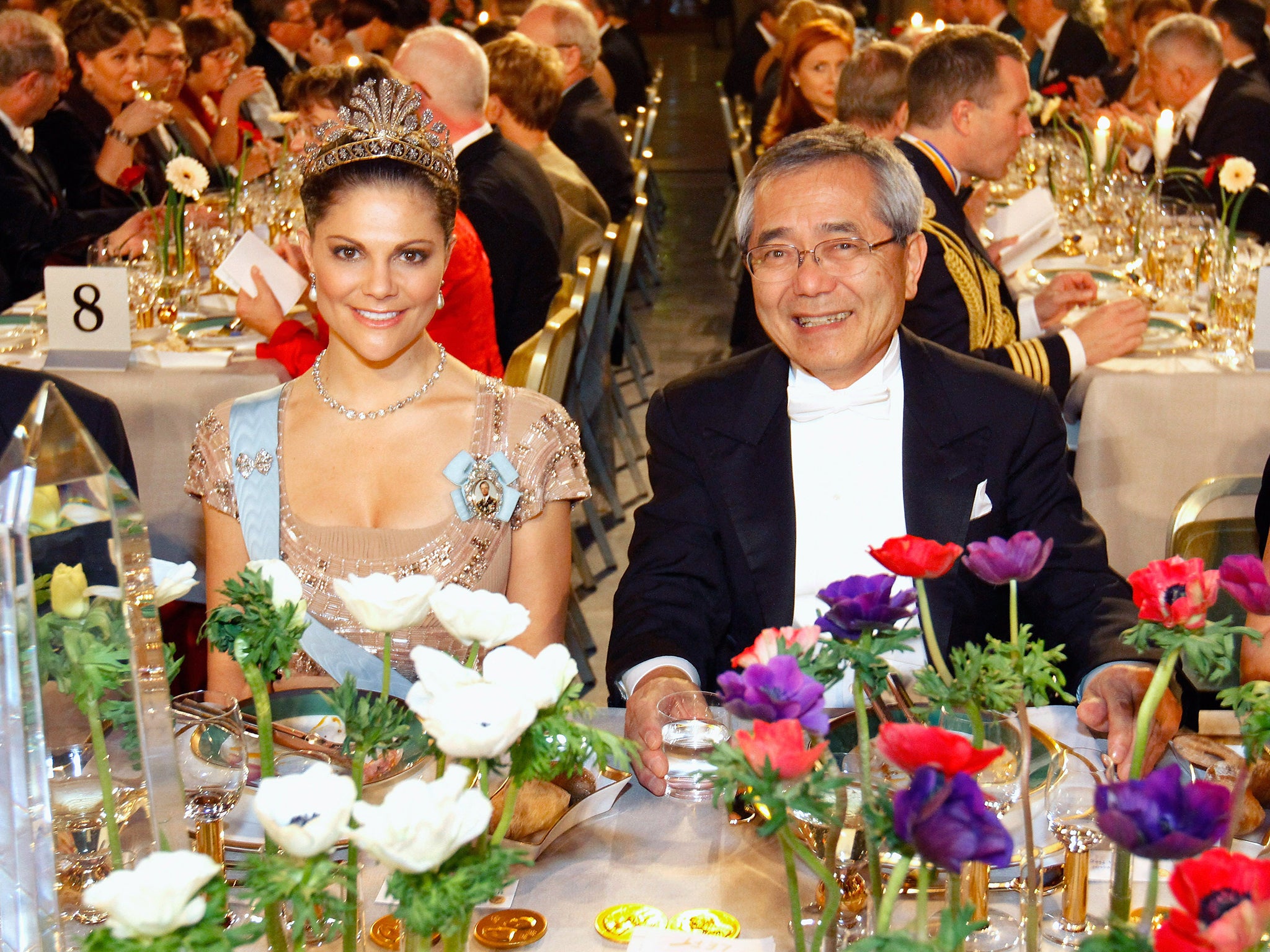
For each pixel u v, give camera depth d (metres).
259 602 0.96
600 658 3.80
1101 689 1.56
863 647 0.93
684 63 19.84
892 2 14.10
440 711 0.79
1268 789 1.26
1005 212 4.15
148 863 0.69
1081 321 3.11
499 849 0.81
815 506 1.97
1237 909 0.67
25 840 0.98
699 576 1.99
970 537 1.94
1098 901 1.19
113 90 5.42
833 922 0.98
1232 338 3.25
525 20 6.30
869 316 1.88
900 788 1.00
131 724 1.01
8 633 0.96
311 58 7.18
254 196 4.46
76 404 2.12
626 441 5.14
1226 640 0.96
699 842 1.33
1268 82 6.58
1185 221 3.94
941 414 1.96
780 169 1.89
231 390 3.03
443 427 1.84
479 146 4.18
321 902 0.78
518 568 1.91
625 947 1.16
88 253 3.84
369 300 1.71
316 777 0.76
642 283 7.81
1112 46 7.66
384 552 1.80
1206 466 3.04
